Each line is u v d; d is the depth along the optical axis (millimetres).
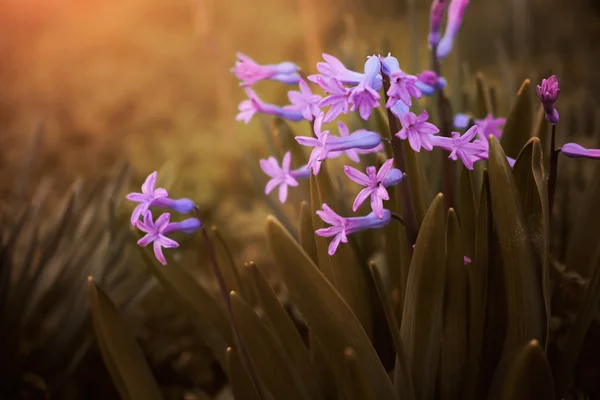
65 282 666
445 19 1642
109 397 680
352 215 569
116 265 694
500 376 496
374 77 449
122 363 517
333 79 451
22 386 644
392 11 2037
